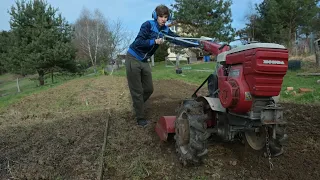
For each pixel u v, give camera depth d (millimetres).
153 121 6301
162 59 39344
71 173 4047
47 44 19781
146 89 5891
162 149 4668
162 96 9523
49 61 19766
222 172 3797
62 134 5934
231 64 3594
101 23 37844
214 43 4277
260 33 32156
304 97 7645
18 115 8297
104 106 8727
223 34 27953
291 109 6590
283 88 9281
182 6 28234
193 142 3578
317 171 3672
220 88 3680
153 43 4887
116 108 8250
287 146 4484
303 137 4848
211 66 23016
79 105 9258
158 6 4879
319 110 6367
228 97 3363
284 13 28172
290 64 14000
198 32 27875
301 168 3775
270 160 3975
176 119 4219
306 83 9969
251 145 3893
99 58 35469
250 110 3328
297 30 31297
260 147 3766
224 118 3863
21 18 19797
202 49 4586
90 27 38000
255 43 3256
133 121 6516
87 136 5664
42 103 10039
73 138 5574
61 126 6625
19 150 5141
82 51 36688
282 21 28922
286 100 7641
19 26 19875
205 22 28062
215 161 4086
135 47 5355
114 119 6871
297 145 4520
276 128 3389
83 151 4820
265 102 3354
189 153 3693
